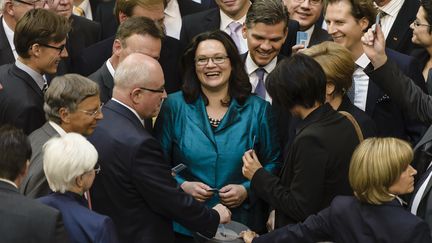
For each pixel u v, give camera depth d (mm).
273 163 8367
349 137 7020
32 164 6703
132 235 7137
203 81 8195
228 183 8172
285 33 9016
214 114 8297
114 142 7035
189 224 7273
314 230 6633
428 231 6168
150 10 9516
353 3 8758
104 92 8492
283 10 8891
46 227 5641
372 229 6168
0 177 5848
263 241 7008
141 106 7301
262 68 9109
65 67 9586
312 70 7043
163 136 8305
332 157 6910
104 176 7051
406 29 10703
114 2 11227
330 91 7566
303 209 6953
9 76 8180
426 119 8031
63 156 6035
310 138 6938
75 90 6887
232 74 8336
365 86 8875
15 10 9211
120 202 7090
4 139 5879
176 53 9852
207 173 8172
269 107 8414
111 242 6020
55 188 6141
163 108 8375
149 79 7234
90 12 12016
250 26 8898
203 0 11844
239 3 9969
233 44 8281
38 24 8023
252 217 8336
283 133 8484
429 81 9125
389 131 8828
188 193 7938
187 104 8305
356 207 6324
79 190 6180
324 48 7660
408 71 9023
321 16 10875
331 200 7008
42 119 8180
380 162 6148
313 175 6918
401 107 8133
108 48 9938
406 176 6246
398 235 6090
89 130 7043
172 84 9828
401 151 6180
